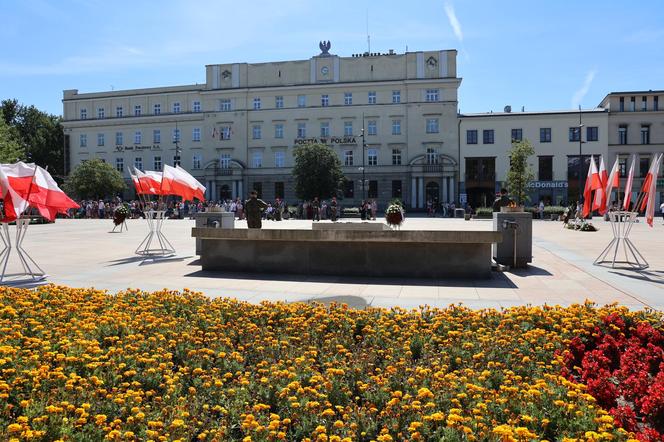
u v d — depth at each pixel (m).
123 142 71.94
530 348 5.32
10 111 79.19
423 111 63.72
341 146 65.38
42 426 3.43
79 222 40.97
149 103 71.62
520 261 12.63
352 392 4.28
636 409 4.25
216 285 10.24
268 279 10.98
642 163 61.81
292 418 3.79
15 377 4.15
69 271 12.28
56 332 5.55
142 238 22.81
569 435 3.49
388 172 64.31
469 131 63.09
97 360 4.66
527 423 3.61
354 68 65.38
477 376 4.48
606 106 63.69
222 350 5.21
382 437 3.32
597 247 18.00
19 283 10.48
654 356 5.23
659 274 11.59
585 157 61.41
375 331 5.95
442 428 3.49
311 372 4.55
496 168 62.47
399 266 11.19
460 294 9.27
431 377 4.43
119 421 3.58
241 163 67.06
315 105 65.94
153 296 7.73
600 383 4.29
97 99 73.38
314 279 10.95
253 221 14.47
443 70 63.44
